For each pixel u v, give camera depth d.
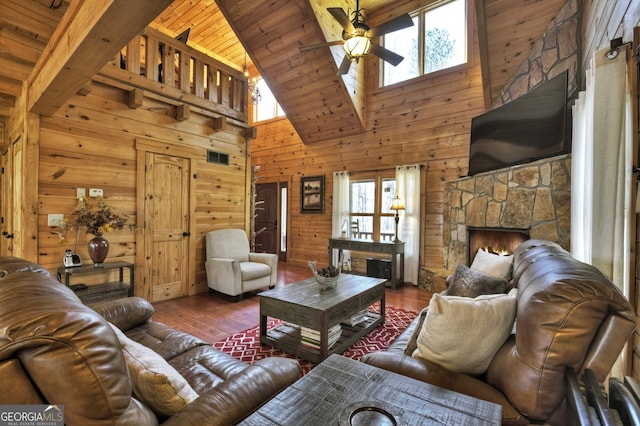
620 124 1.79
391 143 5.55
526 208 3.16
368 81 5.80
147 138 3.76
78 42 1.68
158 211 3.89
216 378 1.45
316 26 4.50
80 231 3.24
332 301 2.50
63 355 0.68
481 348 1.21
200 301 3.96
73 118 3.18
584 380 0.91
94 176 3.32
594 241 1.89
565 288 0.98
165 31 6.10
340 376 1.11
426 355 1.30
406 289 4.85
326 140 6.43
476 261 2.82
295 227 6.94
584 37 3.02
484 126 3.96
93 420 0.70
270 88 5.78
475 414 0.90
